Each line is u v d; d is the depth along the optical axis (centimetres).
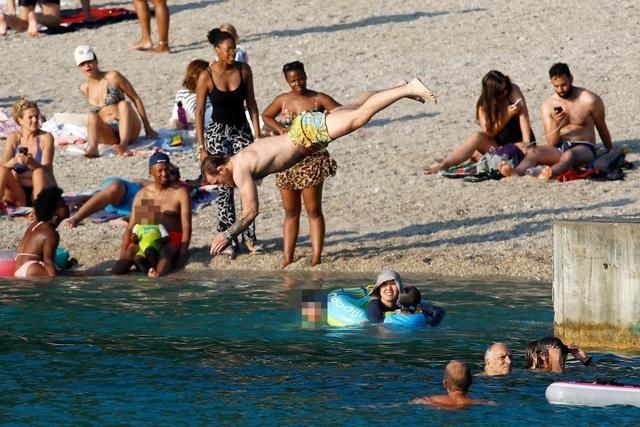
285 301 3766
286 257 4372
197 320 3503
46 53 7775
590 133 5322
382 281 3466
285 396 2739
